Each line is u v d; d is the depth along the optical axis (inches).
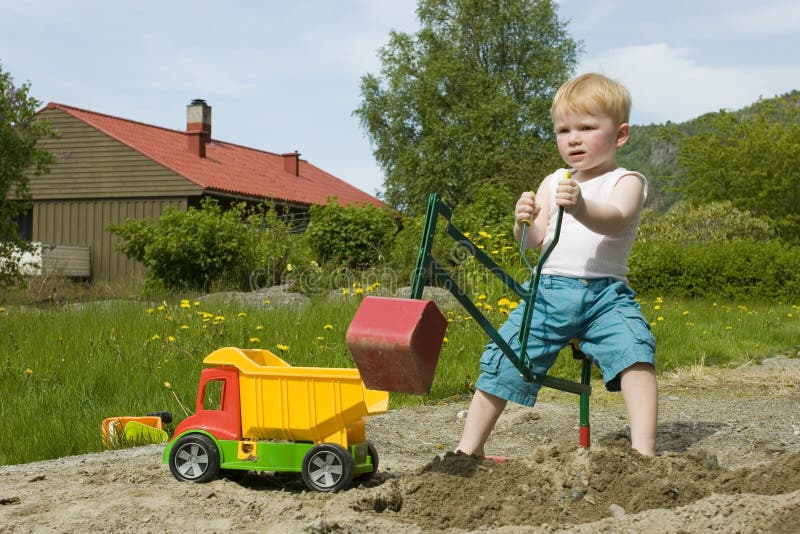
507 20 1567.4
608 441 123.0
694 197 1590.8
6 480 141.1
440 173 1487.5
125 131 1119.6
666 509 100.6
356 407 130.0
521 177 1400.1
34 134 657.0
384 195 1557.6
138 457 163.2
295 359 275.7
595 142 134.8
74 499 123.6
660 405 238.4
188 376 247.1
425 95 1541.6
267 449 132.6
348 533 98.5
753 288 723.4
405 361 102.2
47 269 812.6
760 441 184.1
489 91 1531.7
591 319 131.9
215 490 128.0
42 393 229.8
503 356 129.4
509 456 170.6
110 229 759.1
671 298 720.3
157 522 110.2
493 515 104.3
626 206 130.2
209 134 1174.3
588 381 135.6
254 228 764.0
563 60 1615.4
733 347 373.4
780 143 1471.5
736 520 92.4
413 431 195.3
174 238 708.7
